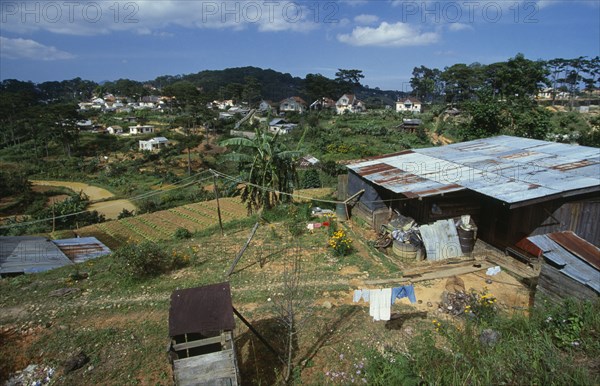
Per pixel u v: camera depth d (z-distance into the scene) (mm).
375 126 64125
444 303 9422
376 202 15641
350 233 15164
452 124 61250
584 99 94688
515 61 46844
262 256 13383
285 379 7098
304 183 32656
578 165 12531
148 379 7562
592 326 6426
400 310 9414
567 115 61094
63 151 70750
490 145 17406
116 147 73125
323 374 7281
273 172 19266
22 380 7777
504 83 48031
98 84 195125
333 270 11922
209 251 14234
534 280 10578
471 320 8398
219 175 18250
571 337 6273
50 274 13297
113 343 8742
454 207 13312
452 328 8211
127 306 10344
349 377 7086
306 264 12484
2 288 12117
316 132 61750
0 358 8320
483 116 26812
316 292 10453
